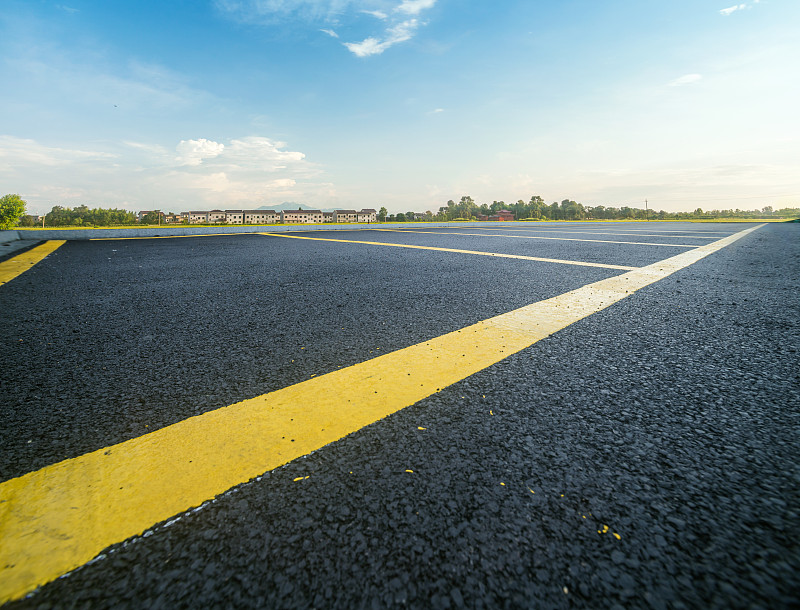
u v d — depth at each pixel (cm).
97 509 78
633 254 616
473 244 846
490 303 274
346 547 69
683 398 126
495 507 78
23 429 109
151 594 61
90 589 62
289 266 493
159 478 87
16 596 60
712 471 89
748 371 149
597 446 99
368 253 658
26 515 76
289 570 65
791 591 60
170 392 134
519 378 143
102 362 164
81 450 98
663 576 63
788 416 114
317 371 152
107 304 281
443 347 180
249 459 94
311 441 102
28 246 968
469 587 62
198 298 299
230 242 1048
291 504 79
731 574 63
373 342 189
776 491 82
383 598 60
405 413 117
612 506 78
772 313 241
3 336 203
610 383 138
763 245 819
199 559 67
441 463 92
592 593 60
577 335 197
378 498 81
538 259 547
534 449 98
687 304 267
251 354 173
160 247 887
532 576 64
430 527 73
